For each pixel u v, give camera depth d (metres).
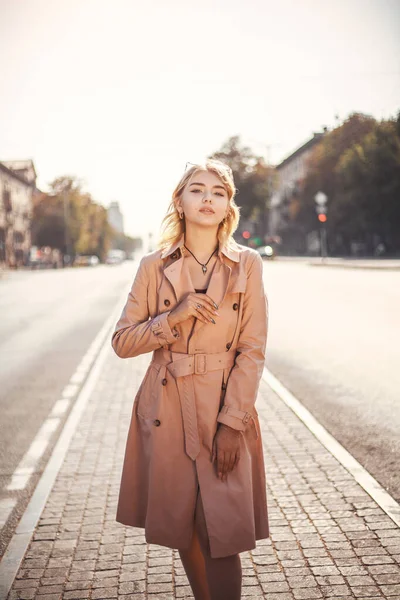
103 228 115.94
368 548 3.27
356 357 8.90
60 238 90.50
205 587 2.46
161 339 2.26
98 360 9.77
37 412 6.66
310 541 3.37
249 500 2.26
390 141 47.38
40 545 3.46
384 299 16.14
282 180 102.12
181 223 2.44
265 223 108.44
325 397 6.76
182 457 2.28
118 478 4.50
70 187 91.69
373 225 54.56
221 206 2.31
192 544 2.40
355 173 49.78
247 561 3.18
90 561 3.27
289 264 44.66
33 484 4.54
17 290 30.19
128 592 2.95
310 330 11.58
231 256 2.33
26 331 13.95
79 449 5.22
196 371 2.28
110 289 28.38
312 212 66.06
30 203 89.31
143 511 2.35
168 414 2.29
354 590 2.87
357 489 4.10
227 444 2.23
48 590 2.99
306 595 2.84
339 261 43.41
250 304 2.33
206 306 2.22
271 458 4.79
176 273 2.32
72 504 4.04
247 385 2.26
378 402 6.46
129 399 7.01
